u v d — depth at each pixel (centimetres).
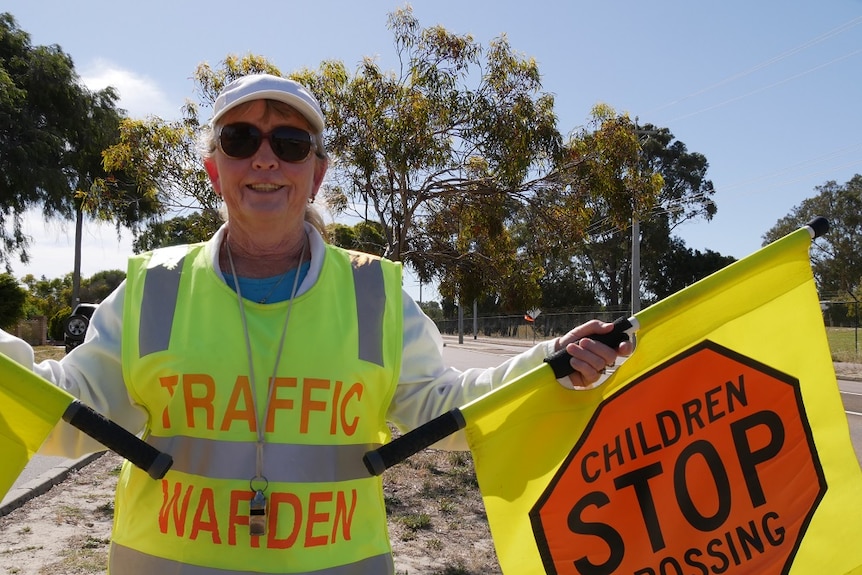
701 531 205
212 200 775
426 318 218
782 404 213
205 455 184
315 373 189
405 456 187
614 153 756
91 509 583
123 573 187
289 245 207
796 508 208
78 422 171
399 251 771
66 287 5075
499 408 198
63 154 2783
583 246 828
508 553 198
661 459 208
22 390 171
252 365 187
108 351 198
